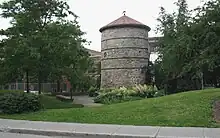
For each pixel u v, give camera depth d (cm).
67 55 2192
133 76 4531
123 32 4566
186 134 936
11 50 2058
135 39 4559
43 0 2266
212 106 1382
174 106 1428
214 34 1401
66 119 1312
